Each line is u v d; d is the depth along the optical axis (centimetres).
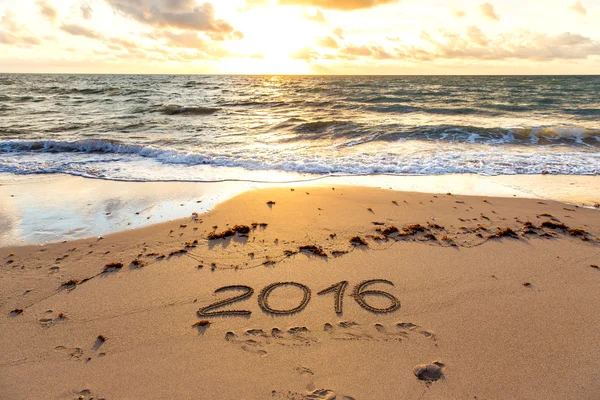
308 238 543
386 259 484
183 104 2388
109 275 452
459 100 2655
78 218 625
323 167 923
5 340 346
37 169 912
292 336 349
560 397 281
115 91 3453
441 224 586
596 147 1121
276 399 281
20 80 6141
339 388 291
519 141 1202
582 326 357
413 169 908
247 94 3250
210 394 286
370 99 2739
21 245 532
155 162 991
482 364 314
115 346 338
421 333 351
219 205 675
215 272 456
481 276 443
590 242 518
